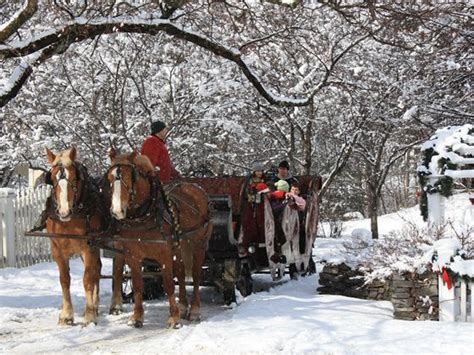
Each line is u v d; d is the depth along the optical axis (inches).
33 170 735.1
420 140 844.6
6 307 396.2
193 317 362.6
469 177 415.2
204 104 736.3
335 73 775.1
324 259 431.8
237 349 280.2
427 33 631.2
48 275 528.7
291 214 448.1
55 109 708.7
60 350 296.8
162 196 338.6
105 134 657.0
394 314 344.5
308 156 804.6
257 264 451.8
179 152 767.1
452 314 327.9
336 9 454.6
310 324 322.3
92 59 687.1
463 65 733.9
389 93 775.7
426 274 339.6
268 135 940.6
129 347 298.4
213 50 461.7
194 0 473.1
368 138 957.8
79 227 341.7
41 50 413.7
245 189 438.6
